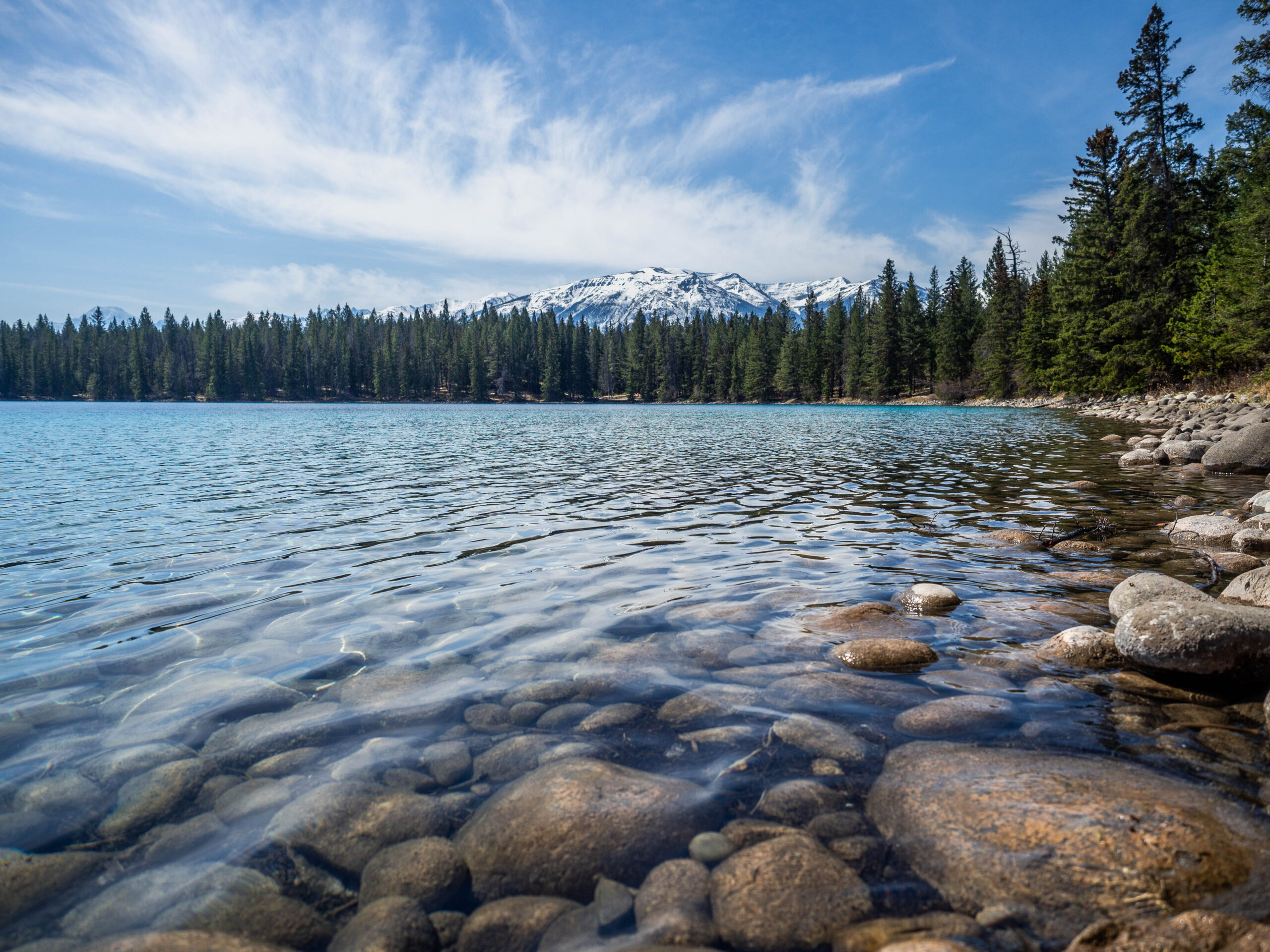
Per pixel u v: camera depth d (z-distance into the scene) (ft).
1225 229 93.09
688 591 15.70
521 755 8.36
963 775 7.48
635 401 351.67
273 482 35.83
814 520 24.75
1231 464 36.09
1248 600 13.48
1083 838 6.25
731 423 107.86
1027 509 26.48
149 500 29.58
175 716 9.41
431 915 5.82
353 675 10.84
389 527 23.61
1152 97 104.37
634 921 5.66
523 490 32.96
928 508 26.99
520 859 6.44
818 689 10.19
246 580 16.83
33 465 44.73
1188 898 5.60
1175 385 107.24
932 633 12.73
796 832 6.70
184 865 6.42
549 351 333.62
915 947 5.08
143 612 14.19
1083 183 120.16
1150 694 9.99
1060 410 129.18
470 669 11.09
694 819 6.97
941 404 222.69
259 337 357.61
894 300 237.45
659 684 10.44
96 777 7.89
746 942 5.39
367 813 7.18
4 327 351.67
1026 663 11.24
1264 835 6.33
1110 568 17.49
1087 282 118.83
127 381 333.42
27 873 6.24
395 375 333.01
